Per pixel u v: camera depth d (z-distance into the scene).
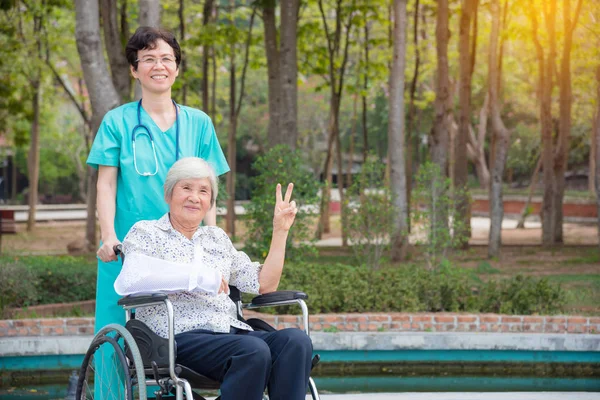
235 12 20.50
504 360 7.13
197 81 19.64
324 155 35.47
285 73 14.42
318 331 7.31
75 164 39.62
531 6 17.59
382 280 8.23
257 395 3.28
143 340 3.37
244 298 7.96
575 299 8.99
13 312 7.85
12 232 23.77
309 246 10.88
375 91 28.27
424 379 6.82
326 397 5.42
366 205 11.27
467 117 16.50
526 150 34.97
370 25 22.75
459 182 16.50
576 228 26.25
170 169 3.66
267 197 10.86
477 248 17.09
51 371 6.90
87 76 9.22
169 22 19.39
